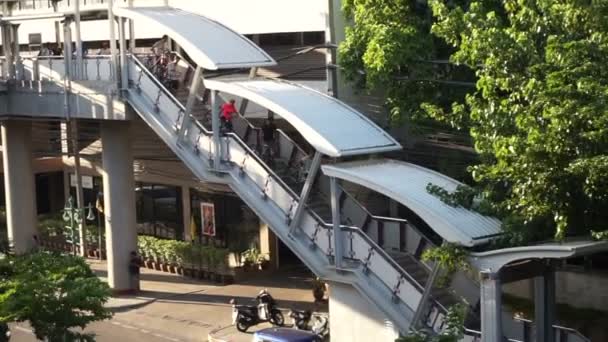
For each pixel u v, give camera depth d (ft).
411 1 89.20
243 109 103.65
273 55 112.47
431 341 53.57
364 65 90.89
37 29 139.23
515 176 66.64
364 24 91.04
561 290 94.27
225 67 91.40
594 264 92.07
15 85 115.75
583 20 67.51
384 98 95.71
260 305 99.66
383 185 76.07
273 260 122.52
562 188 65.10
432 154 93.91
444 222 70.69
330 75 101.45
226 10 114.83
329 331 90.27
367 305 83.87
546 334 72.33
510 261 66.69
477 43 69.36
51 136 144.66
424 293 74.69
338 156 80.28
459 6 81.92
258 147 94.58
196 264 121.70
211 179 92.32
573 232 67.51
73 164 147.43
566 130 62.85
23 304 65.00
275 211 87.25
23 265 71.00
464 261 69.31
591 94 62.69
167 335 100.01
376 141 83.56
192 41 93.71
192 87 93.50
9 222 126.82
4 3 115.75
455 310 56.03
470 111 77.77
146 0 123.13
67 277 69.21
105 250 133.49
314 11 104.99
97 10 108.17
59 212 150.30
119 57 103.35
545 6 69.56
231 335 97.91
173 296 113.91
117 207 113.50
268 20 110.11
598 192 63.72
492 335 67.51
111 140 112.68
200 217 130.52
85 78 107.34
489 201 72.02
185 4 119.24
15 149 125.70
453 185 77.61
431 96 87.10
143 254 128.06
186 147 94.63
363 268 81.25
